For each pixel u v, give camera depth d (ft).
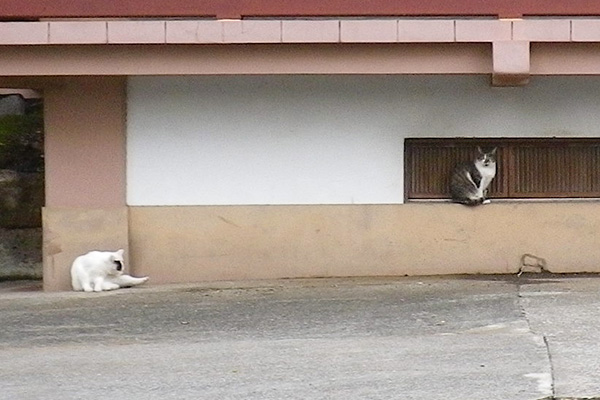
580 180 46.93
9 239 52.13
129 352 31.96
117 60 42.04
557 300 38.50
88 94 45.32
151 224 45.88
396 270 46.16
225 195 46.09
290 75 44.75
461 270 46.24
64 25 41.09
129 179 45.88
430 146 46.62
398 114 45.98
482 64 42.09
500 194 46.85
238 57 42.04
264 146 46.01
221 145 45.96
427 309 37.58
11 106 58.44
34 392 27.63
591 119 46.16
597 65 42.16
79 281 44.11
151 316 37.52
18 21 42.73
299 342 32.76
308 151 46.01
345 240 46.03
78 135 45.39
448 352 30.83
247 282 45.21
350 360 30.17
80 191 45.52
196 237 46.01
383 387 27.25
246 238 46.01
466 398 26.11
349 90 45.85
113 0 43.21
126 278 44.34
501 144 46.73
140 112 45.78
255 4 43.11
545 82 46.11
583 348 30.58
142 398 26.84
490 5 43.09
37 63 42.01
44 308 39.81
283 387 27.48
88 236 45.44
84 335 34.71
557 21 41.27
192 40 41.11
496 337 32.58
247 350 31.76
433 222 46.11
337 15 43.11
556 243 46.26
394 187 46.14
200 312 38.04
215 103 45.85
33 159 54.24
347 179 46.11
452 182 46.16
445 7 43.09
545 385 26.84
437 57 42.01
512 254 46.26
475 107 46.03
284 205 46.09
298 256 46.03
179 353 31.60
